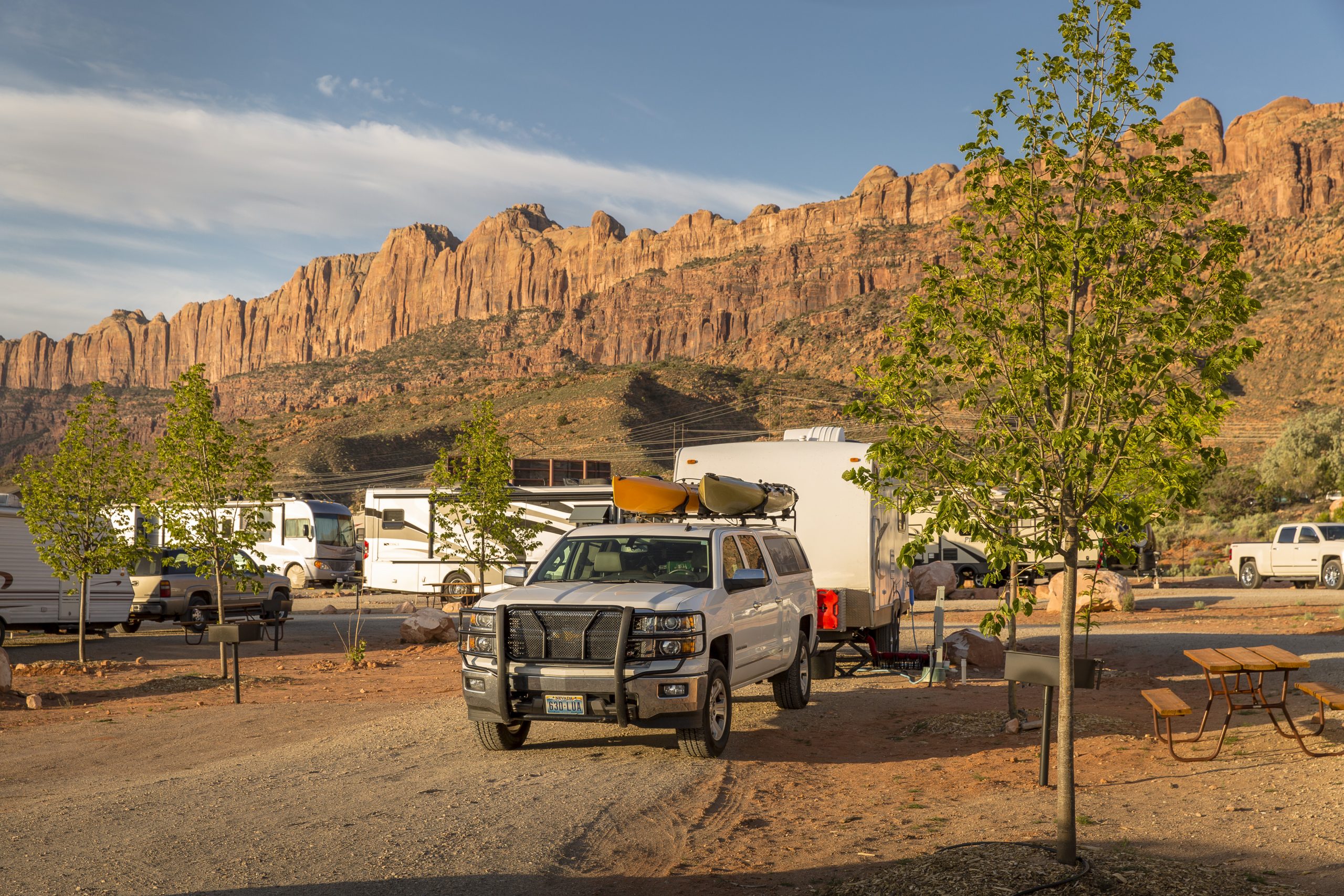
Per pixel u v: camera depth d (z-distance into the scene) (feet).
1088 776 23.77
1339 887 14.85
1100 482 16.03
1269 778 22.08
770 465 41.86
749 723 32.35
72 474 53.01
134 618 71.97
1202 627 59.11
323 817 20.08
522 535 77.61
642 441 404.16
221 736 31.71
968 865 15.94
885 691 39.34
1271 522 161.27
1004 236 17.28
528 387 529.45
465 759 26.27
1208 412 15.56
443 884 16.05
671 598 25.72
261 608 71.97
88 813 20.62
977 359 17.11
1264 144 640.17
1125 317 16.35
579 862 17.46
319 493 374.43
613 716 24.89
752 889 16.19
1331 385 329.31
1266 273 440.86
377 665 52.49
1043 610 76.59
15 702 39.52
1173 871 15.58
